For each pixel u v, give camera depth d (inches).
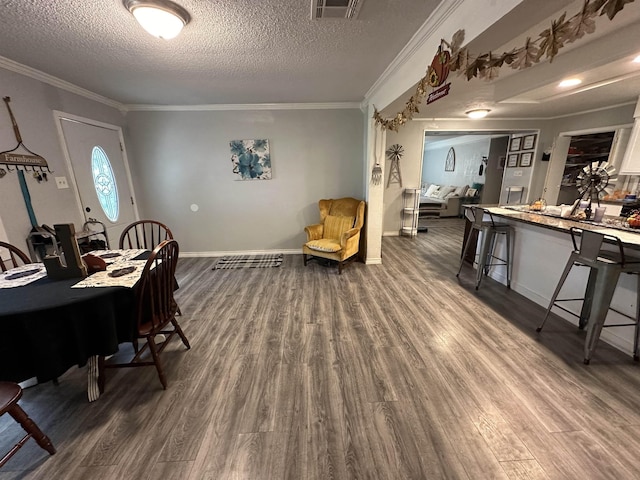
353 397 67.2
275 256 179.9
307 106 161.8
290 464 52.3
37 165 103.0
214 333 95.7
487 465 51.2
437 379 72.2
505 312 105.8
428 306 111.3
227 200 174.9
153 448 55.7
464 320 100.4
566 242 98.2
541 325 92.4
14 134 95.3
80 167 124.0
